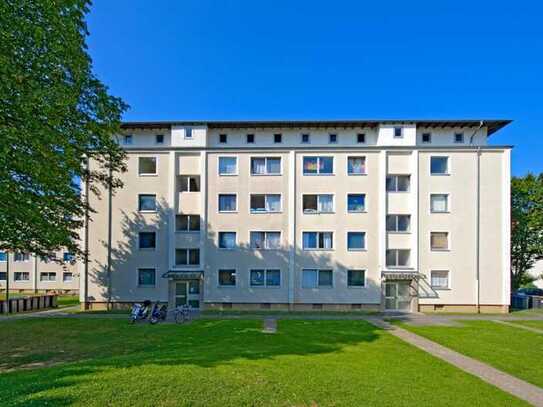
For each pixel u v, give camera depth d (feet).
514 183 129.90
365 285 92.43
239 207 94.94
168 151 96.48
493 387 33.63
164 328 64.64
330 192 94.48
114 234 95.50
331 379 31.86
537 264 172.86
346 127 98.43
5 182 44.86
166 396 25.82
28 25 43.98
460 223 92.84
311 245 94.07
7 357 44.70
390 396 28.86
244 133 99.76
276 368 33.99
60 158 49.96
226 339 53.01
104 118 60.70
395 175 95.30
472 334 61.05
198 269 94.07
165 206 95.91
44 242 58.39
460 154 94.12
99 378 28.73
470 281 91.61
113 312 88.33
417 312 89.92
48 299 100.53
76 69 50.47
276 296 92.94
